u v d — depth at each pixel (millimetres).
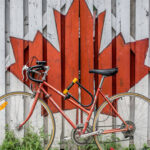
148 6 2846
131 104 2936
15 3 2820
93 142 2711
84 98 2920
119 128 2600
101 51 2877
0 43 2836
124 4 2848
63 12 2859
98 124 2891
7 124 2861
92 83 2902
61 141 2939
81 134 2504
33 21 2824
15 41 2852
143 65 2895
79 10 2873
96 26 2887
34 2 2811
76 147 2908
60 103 2895
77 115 2914
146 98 2672
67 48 2867
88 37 2879
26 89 2906
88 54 2889
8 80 2916
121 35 2869
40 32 2832
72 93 2900
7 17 2875
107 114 2875
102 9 2844
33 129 2838
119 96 2631
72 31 2863
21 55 2861
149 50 2889
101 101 2916
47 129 2906
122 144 2904
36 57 2852
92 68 2887
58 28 2840
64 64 2906
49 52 2852
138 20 2859
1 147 2766
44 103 2654
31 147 2795
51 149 2893
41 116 2838
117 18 2859
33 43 2844
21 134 2838
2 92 2869
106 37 2861
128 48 2871
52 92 2879
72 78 2891
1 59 2852
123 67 2887
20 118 2855
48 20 2828
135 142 2939
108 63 2875
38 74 2578
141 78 2898
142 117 2926
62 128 2957
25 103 2859
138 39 2873
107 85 2889
